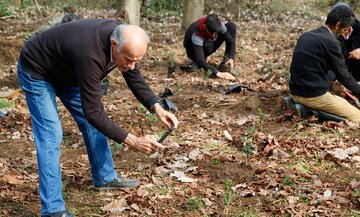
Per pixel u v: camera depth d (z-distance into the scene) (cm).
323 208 435
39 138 405
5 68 964
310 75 629
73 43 380
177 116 691
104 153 468
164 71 966
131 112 711
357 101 688
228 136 594
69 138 623
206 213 435
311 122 633
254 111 696
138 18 1284
